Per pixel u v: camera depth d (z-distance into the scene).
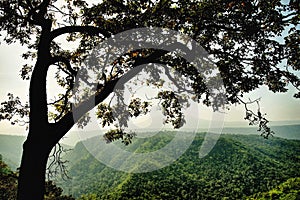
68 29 7.58
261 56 8.12
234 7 7.93
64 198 16.73
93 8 8.62
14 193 13.00
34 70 7.06
